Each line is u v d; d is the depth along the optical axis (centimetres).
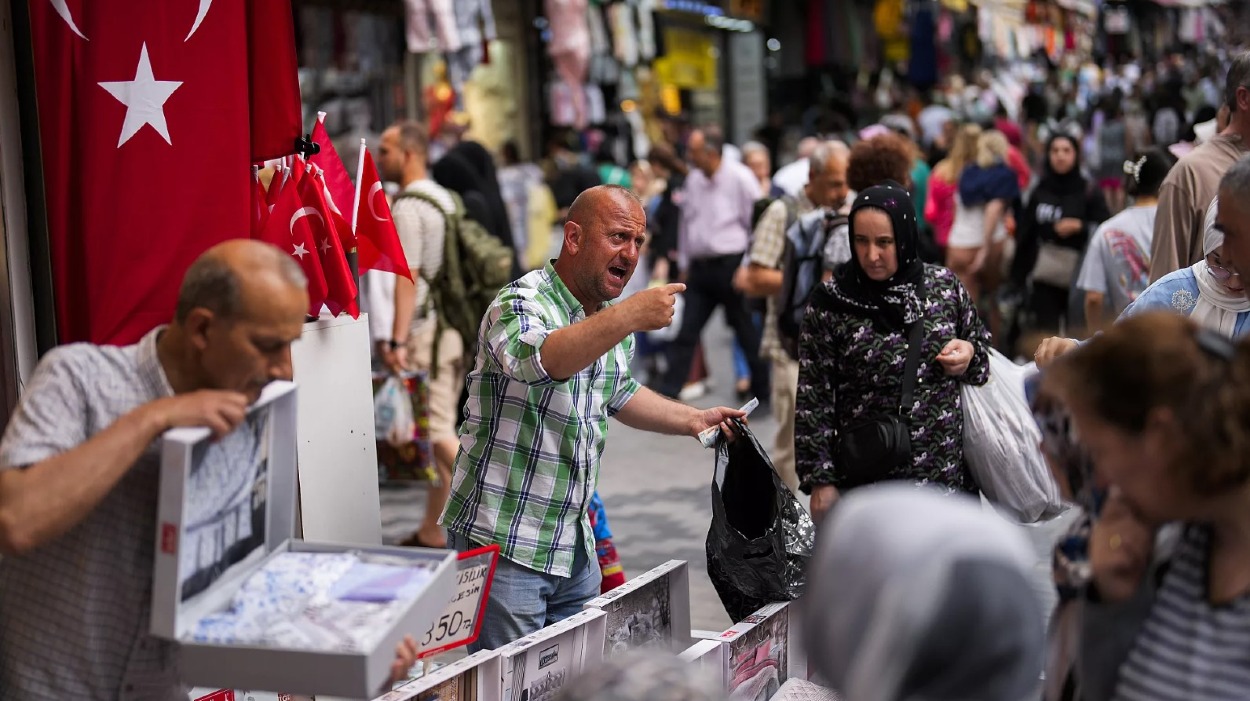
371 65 1725
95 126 568
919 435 627
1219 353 304
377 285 970
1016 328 1556
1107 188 2455
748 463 599
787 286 905
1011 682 246
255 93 615
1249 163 458
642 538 1050
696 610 870
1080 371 311
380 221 707
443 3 1598
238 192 587
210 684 357
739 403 1600
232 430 364
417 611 378
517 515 552
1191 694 315
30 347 581
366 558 410
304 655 347
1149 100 2744
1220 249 531
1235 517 311
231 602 379
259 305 351
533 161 2373
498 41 2253
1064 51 4159
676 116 2542
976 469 645
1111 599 331
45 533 343
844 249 860
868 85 3381
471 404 562
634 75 2425
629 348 588
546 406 549
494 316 537
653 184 1992
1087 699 336
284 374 373
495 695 492
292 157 638
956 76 3284
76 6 562
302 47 1583
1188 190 712
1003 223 1576
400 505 1178
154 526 382
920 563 245
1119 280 1030
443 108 1888
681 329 1530
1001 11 3428
